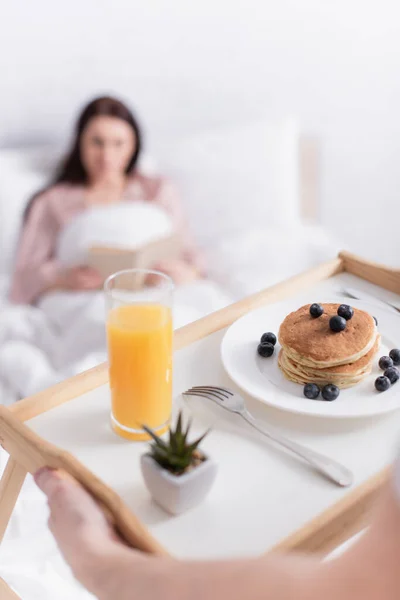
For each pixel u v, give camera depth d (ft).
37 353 5.45
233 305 3.42
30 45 6.17
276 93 7.20
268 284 6.19
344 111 7.51
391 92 7.57
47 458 2.59
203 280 6.55
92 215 6.48
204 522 2.45
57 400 2.91
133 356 2.66
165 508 2.48
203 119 7.08
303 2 6.86
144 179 6.73
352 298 3.46
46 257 6.48
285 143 6.99
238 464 2.64
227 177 6.86
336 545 2.54
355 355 2.92
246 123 7.22
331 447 2.71
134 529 2.33
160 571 2.07
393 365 3.02
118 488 2.57
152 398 2.73
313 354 2.90
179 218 6.75
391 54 7.39
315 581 1.84
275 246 6.61
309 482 2.58
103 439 2.77
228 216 6.88
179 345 3.22
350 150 7.72
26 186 6.41
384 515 1.74
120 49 6.50
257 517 2.46
